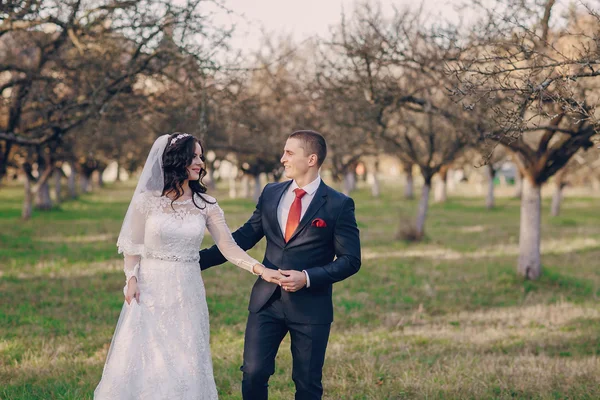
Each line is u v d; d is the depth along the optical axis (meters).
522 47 5.12
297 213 4.02
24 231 20.84
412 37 10.75
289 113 17.05
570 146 11.90
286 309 3.94
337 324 8.97
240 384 5.55
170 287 3.85
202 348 3.93
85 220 25.95
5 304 9.34
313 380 3.93
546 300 11.39
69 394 4.93
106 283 11.55
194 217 3.93
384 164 47.31
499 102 7.40
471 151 25.09
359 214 32.22
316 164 4.06
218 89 10.27
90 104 9.97
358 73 10.48
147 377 3.73
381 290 11.80
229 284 11.80
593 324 9.23
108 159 28.45
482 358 6.93
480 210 37.25
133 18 9.62
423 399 5.25
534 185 12.79
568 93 4.73
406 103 11.07
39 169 29.16
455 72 5.17
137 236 3.84
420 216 20.38
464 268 14.82
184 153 3.84
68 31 9.31
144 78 10.65
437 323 9.32
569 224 28.73
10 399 4.84
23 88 10.57
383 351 7.18
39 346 6.91
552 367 6.35
